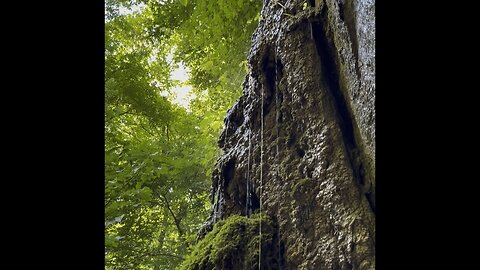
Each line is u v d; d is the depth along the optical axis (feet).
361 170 12.05
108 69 22.16
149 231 22.81
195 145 23.21
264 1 15.17
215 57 22.70
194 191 23.77
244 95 16.03
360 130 12.15
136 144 19.01
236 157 15.33
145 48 26.96
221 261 13.61
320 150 12.61
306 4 13.65
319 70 13.07
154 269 24.72
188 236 23.70
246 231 13.85
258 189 14.21
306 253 12.46
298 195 12.89
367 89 11.55
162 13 24.80
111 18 25.16
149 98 22.82
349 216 11.77
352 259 11.50
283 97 13.87
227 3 20.24
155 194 21.91
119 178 16.52
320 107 12.85
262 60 14.44
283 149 13.67
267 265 13.12
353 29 11.91
